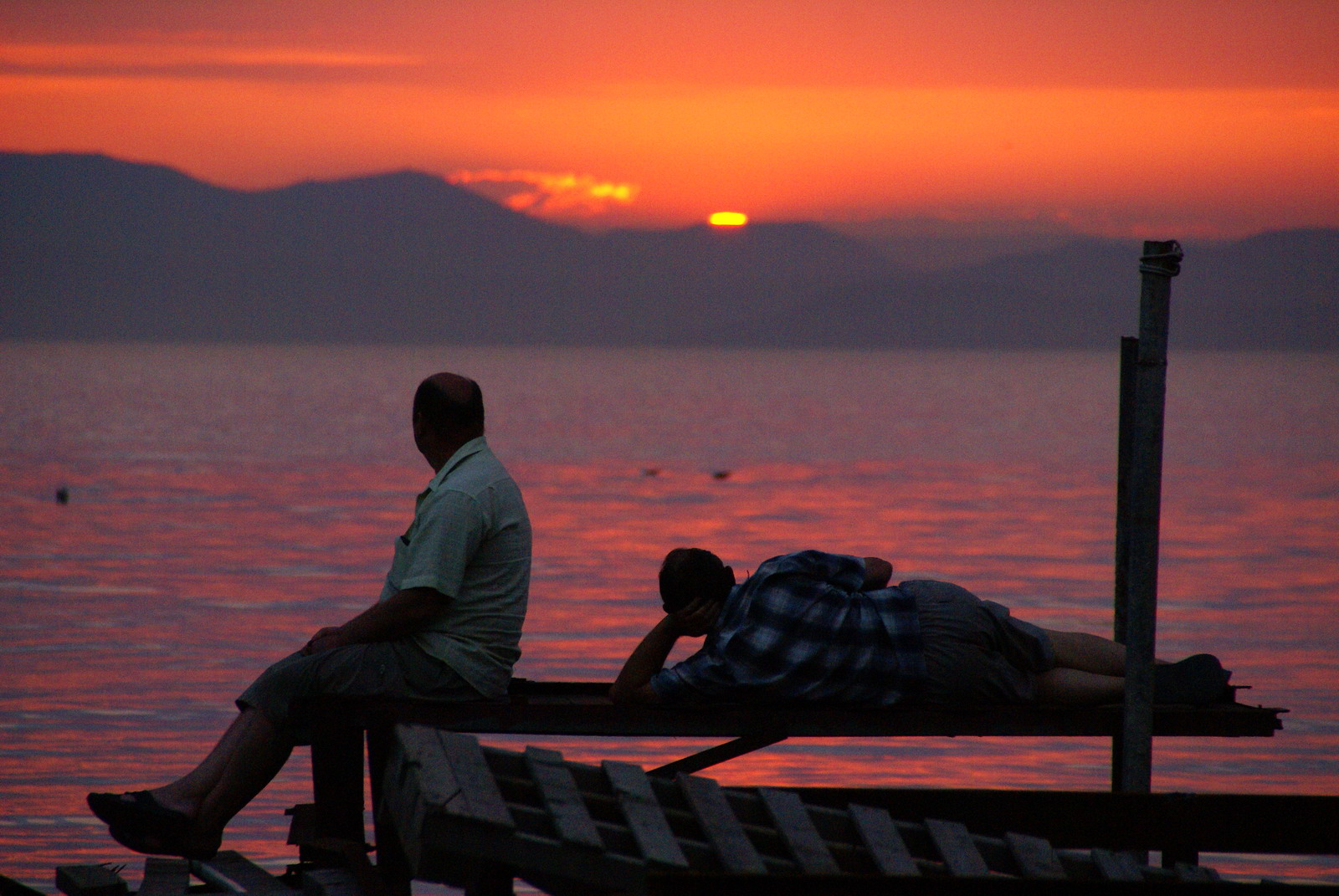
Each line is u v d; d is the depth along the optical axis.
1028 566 82.62
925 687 18.61
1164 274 18.25
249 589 71.38
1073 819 16.94
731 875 13.38
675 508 120.81
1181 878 16.11
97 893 18.03
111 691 45.38
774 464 175.38
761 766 36.56
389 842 17.73
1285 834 16.80
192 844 18.11
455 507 18.55
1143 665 18.33
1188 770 36.19
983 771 36.09
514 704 18.61
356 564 82.12
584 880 13.89
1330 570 80.69
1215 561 84.94
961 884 13.55
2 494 125.81
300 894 17.66
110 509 114.69
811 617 18.64
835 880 13.48
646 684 18.84
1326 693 46.22
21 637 56.03
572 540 95.81
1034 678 19.16
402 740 14.68
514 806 14.13
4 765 35.81
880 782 34.84
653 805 14.87
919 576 78.19
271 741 18.41
